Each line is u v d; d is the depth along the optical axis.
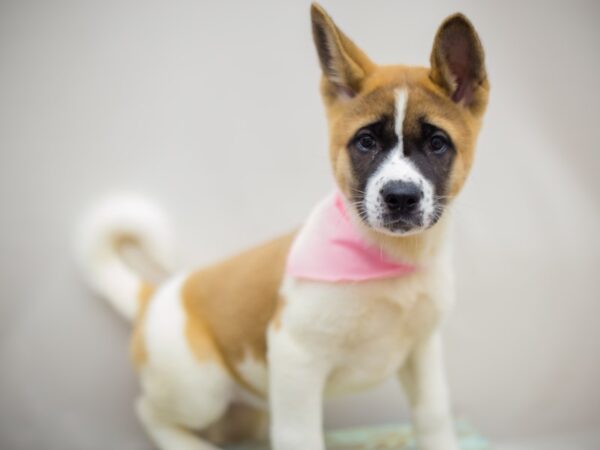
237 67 0.75
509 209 0.78
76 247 0.75
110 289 0.72
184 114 0.76
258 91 0.76
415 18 0.75
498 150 0.77
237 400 0.71
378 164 0.51
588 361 0.79
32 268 0.76
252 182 0.77
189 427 0.68
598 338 0.79
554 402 0.80
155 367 0.64
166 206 0.76
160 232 0.74
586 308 0.79
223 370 0.64
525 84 0.76
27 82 0.73
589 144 0.77
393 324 0.57
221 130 0.76
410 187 0.49
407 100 0.51
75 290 0.77
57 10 0.73
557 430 0.80
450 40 0.52
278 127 0.76
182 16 0.74
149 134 0.76
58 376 0.77
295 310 0.56
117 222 0.73
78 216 0.76
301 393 0.56
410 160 0.51
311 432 0.57
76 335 0.77
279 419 0.57
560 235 0.78
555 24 0.75
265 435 0.75
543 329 0.79
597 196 0.78
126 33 0.74
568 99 0.76
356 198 0.53
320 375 0.57
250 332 0.61
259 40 0.75
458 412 0.79
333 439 0.73
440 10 0.75
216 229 0.77
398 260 0.55
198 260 0.77
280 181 0.77
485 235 0.78
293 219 0.77
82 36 0.73
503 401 0.80
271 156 0.77
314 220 0.58
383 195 0.50
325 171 0.77
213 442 0.73
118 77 0.75
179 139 0.76
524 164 0.77
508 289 0.79
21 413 0.77
